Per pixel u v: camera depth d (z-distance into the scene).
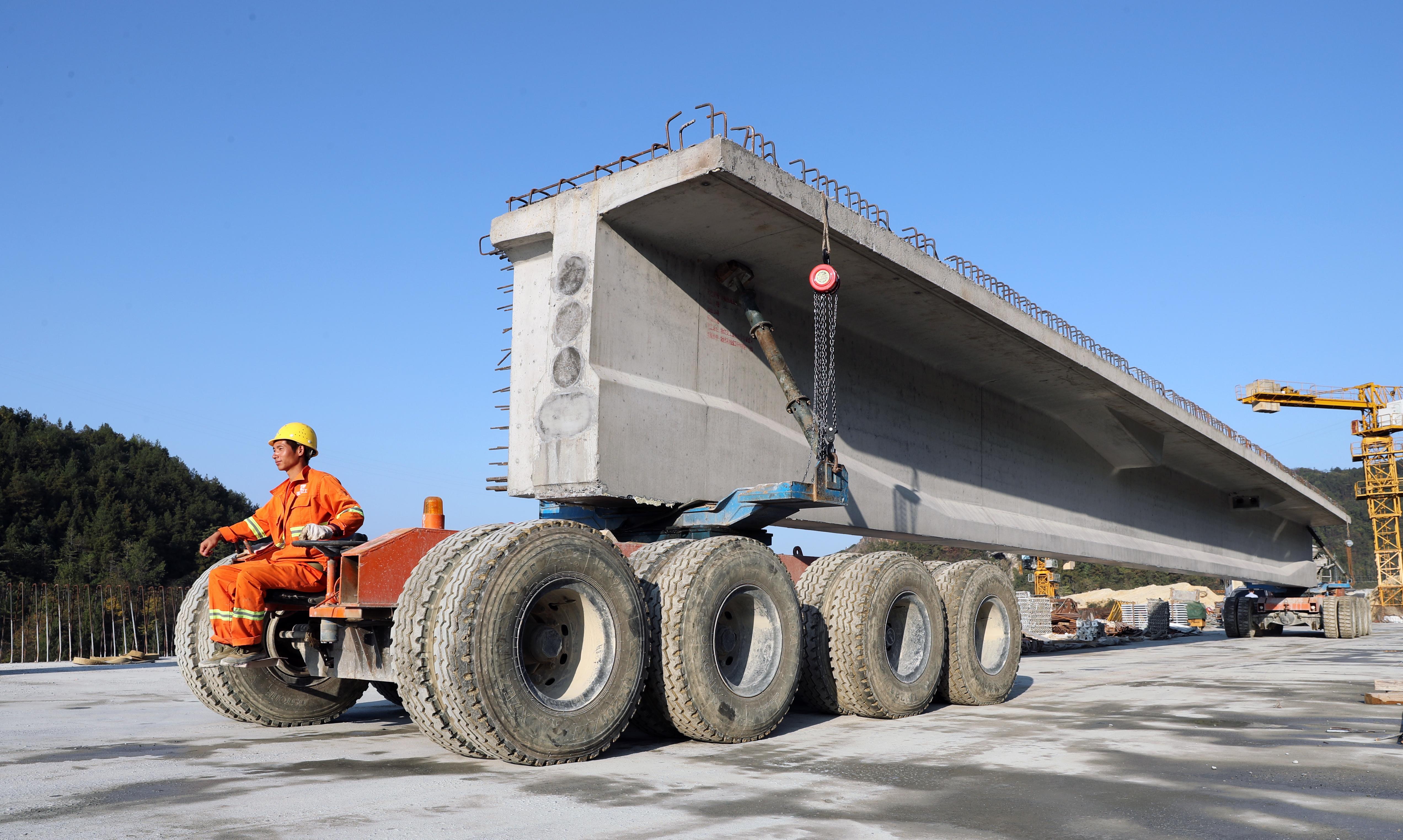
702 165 9.19
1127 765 5.42
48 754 5.53
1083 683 11.79
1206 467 24.69
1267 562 30.78
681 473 10.61
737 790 4.58
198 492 96.50
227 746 5.87
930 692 8.19
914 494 14.93
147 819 3.75
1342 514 32.88
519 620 5.24
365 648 5.84
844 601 7.75
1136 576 101.81
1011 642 9.48
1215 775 5.11
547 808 4.07
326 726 7.01
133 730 6.67
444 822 3.77
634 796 4.39
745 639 6.90
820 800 4.35
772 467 12.11
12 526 76.25
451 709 5.03
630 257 10.47
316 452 6.19
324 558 5.92
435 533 5.83
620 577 5.85
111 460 95.94
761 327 11.60
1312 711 8.42
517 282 10.92
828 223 10.46
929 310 13.46
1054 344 15.27
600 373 9.80
